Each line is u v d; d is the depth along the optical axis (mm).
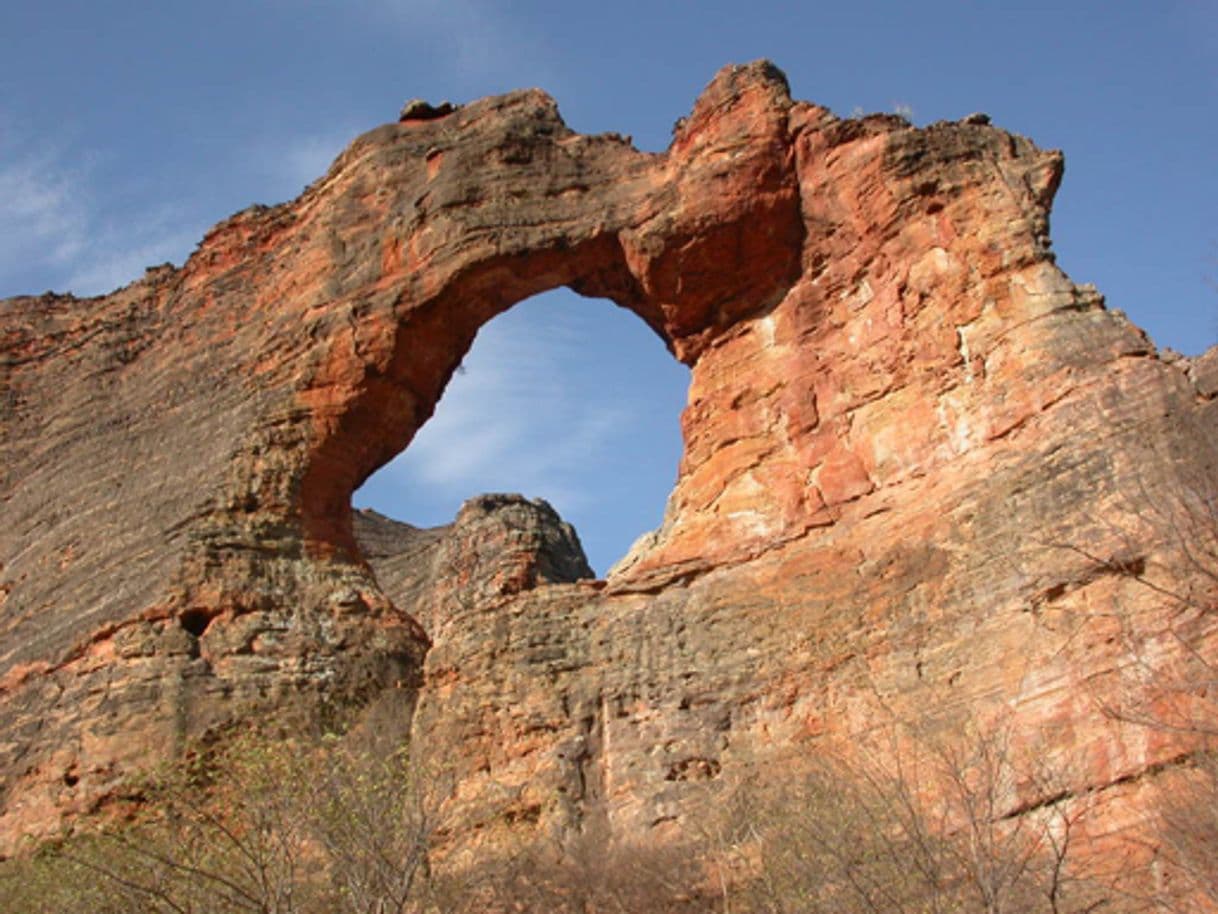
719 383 31125
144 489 34375
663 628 28062
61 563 34344
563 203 33188
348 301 34062
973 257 27891
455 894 23453
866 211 29812
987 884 18188
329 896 20766
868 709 24719
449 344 34125
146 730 28672
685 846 24188
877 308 29188
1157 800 20078
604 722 27469
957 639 24297
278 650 30250
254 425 33375
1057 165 28609
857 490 27812
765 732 25797
